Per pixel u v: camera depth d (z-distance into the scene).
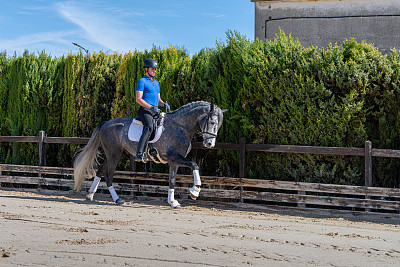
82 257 4.34
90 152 9.15
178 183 9.95
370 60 8.30
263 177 9.09
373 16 13.14
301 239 5.55
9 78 11.96
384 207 7.90
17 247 4.70
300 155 8.71
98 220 6.57
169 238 5.34
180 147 8.16
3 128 12.07
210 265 4.20
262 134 8.95
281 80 8.62
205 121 7.83
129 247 4.81
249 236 5.65
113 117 10.66
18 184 11.53
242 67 9.05
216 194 9.10
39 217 6.63
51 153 11.45
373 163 8.42
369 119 8.43
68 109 11.20
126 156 10.46
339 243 5.36
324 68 8.42
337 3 13.43
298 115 8.56
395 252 4.94
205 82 9.65
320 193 8.70
